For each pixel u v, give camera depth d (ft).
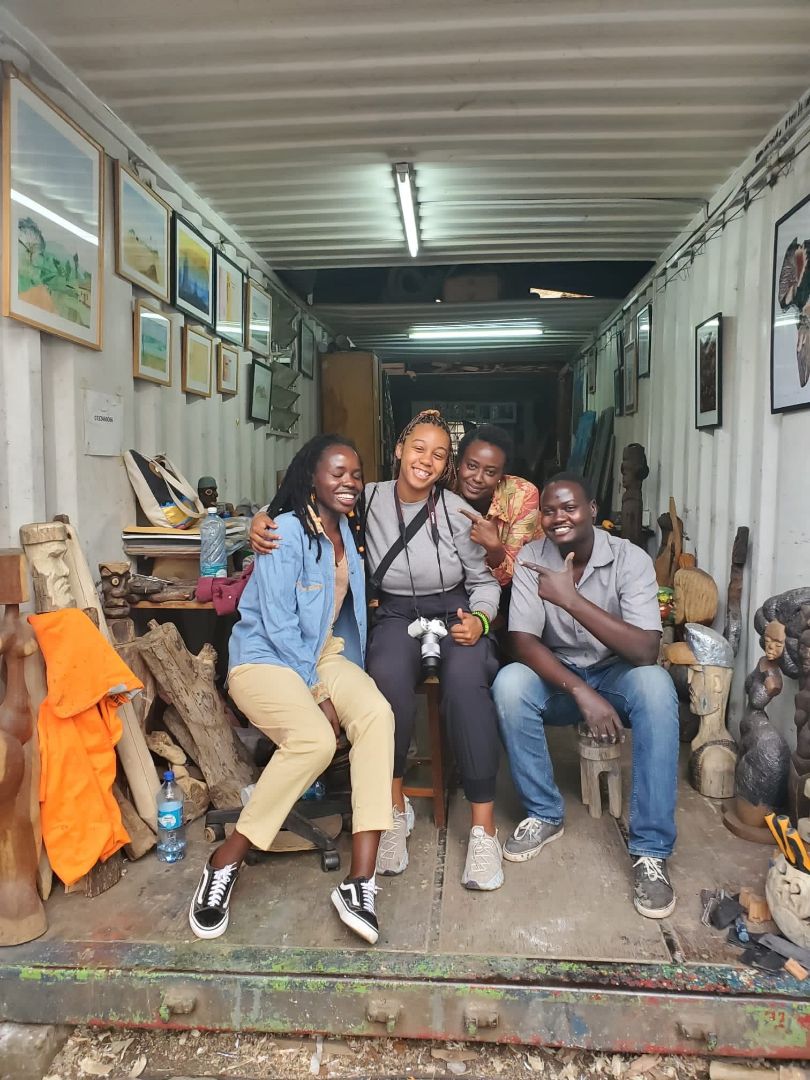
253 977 6.56
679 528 15.06
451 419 43.24
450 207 15.28
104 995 6.69
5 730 7.17
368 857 7.11
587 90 10.77
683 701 12.73
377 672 8.22
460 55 10.00
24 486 8.82
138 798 8.83
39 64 9.30
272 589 7.63
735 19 9.22
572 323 26.45
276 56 9.92
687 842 8.80
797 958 6.61
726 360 13.06
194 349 13.74
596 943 6.91
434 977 6.50
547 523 8.29
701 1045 6.34
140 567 11.37
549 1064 6.71
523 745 8.30
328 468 7.87
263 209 15.30
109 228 10.68
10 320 8.64
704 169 13.26
